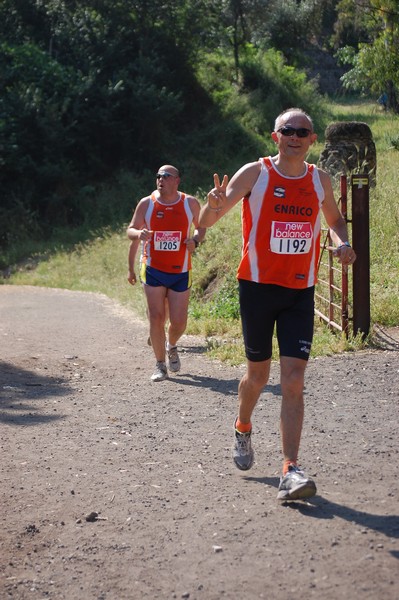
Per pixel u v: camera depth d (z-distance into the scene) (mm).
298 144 6160
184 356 12430
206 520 6016
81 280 24078
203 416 9008
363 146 21422
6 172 34375
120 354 12984
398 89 31672
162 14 39000
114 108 35719
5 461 7609
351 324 12438
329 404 9211
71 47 38031
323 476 6855
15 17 39375
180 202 10977
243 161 37344
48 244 31266
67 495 6688
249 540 5621
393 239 16641
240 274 6398
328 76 65875
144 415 9125
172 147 37656
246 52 46094
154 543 5688
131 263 11406
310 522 5867
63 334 14945
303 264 6312
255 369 6535
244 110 41094
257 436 8133
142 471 7207
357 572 5078
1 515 6320
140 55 37438
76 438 8297
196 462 7402
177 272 11023
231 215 21125
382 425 8336
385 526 5746
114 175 36438
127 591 5062
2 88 35562
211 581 5090
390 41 27844
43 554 5648
